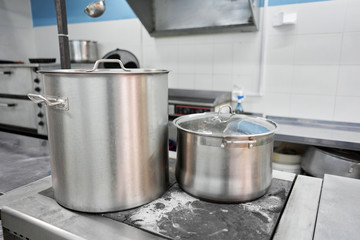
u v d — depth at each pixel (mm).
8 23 3430
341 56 2105
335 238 632
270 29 2318
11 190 924
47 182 979
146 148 775
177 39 2764
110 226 685
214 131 811
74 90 680
